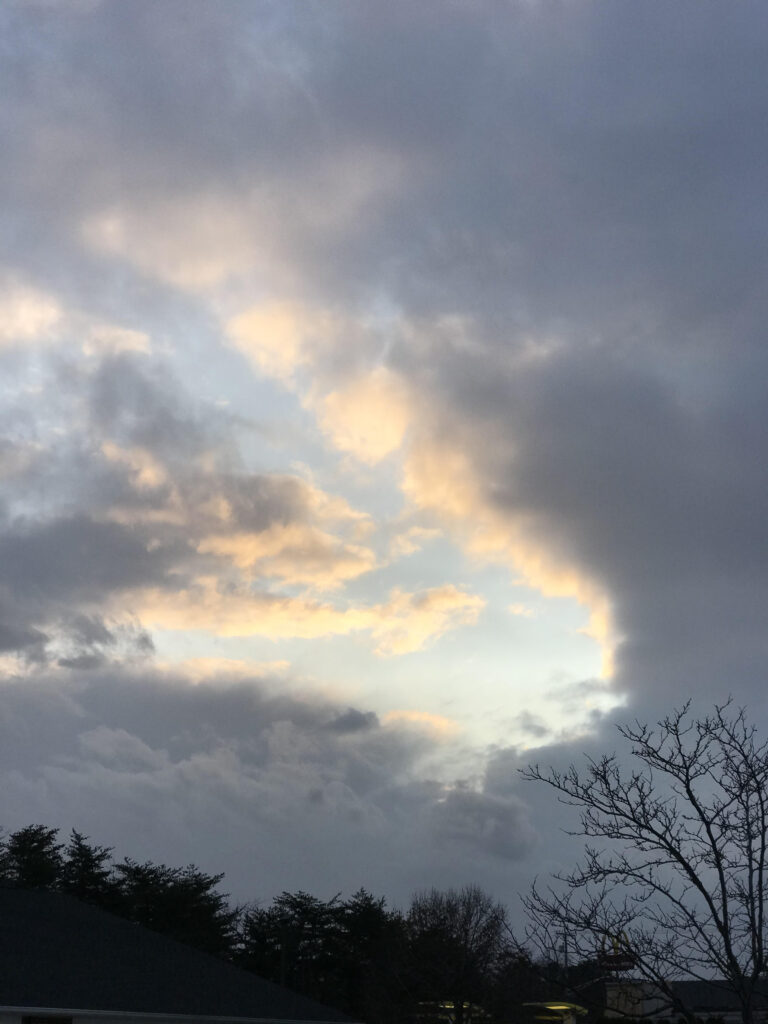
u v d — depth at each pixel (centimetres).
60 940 2538
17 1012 2009
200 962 2827
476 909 4897
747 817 1223
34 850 6050
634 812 1272
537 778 1310
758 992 1196
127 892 5888
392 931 5650
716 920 1203
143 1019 2231
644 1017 1274
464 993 4222
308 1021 2670
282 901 6412
